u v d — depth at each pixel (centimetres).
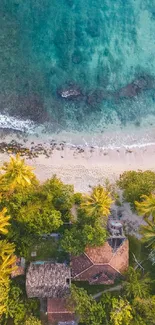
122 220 3738
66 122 3934
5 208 3056
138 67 4081
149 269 3672
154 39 4106
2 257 3089
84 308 3244
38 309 3459
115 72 4053
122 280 3506
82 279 3453
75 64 4000
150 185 3369
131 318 3256
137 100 4072
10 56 3916
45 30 3966
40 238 3550
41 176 3738
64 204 3369
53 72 3962
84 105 3988
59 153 3834
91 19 4034
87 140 3931
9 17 3922
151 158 3972
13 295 3284
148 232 3300
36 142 3844
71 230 3350
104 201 3158
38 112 3909
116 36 4072
